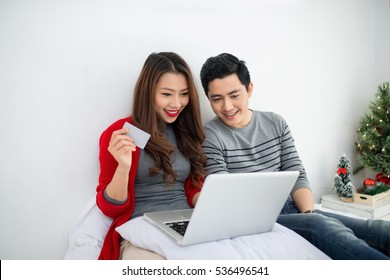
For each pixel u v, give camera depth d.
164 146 1.38
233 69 1.45
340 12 2.24
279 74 1.99
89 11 1.45
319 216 1.21
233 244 1.07
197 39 1.71
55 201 1.43
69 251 1.34
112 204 1.28
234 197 1.02
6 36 1.32
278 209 1.15
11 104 1.34
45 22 1.37
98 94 1.49
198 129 1.52
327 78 2.22
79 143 1.46
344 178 2.08
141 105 1.39
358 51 2.38
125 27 1.52
